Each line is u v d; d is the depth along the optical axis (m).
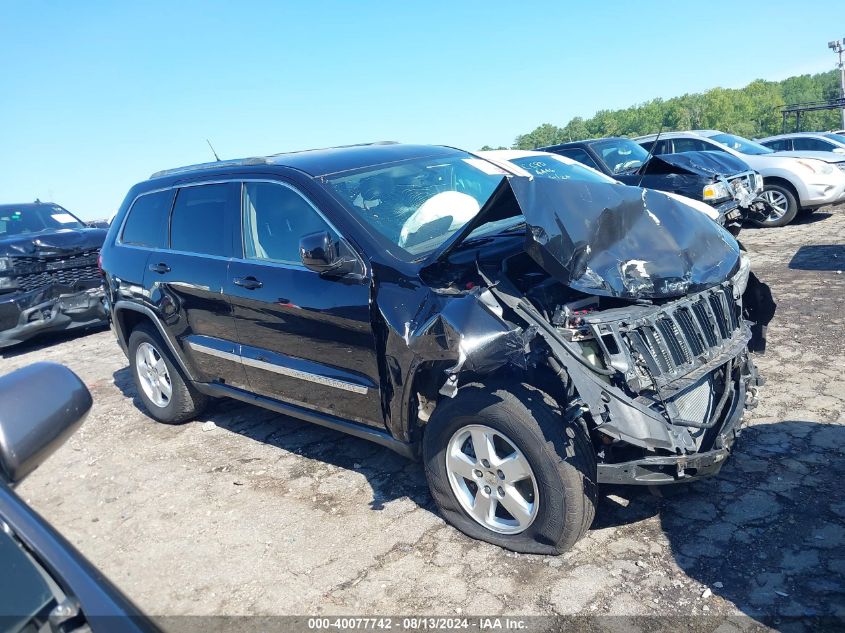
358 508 3.81
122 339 5.65
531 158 6.86
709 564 2.96
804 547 2.98
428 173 4.38
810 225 11.27
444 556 3.27
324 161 4.27
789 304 6.57
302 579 3.23
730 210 8.41
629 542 3.19
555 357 2.88
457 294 3.15
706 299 3.36
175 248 4.89
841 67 49.56
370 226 3.68
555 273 3.08
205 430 5.29
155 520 3.98
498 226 4.08
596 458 3.00
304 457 4.58
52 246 8.84
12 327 8.74
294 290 3.87
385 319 3.35
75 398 1.94
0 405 1.80
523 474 3.05
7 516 1.61
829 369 4.86
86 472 4.82
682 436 2.89
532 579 3.01
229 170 4.59
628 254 3.26
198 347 4.75
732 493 3.46
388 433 3.66
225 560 3.47
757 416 4.27
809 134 16.86
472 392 3.13
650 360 2.96
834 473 3.52
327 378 3.81
